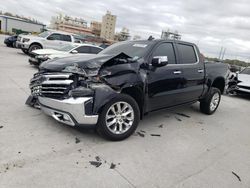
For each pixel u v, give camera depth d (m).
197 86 4.96
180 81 4.39
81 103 3.07
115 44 4.96
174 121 4.88
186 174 2.84
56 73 3.30
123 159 3.03
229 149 3.74
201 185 2.65
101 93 3.19
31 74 8.38
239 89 9.01
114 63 3.44
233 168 3.12
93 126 3.28
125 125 3.58
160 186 2.55
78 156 2.97
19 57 13.41
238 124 5.25
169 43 4.38
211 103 5.62
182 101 4.71
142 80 3.62
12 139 3.21
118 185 2.48
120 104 3.46
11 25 41.78
